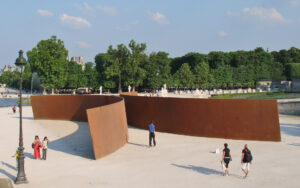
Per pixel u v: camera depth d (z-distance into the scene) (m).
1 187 11.45
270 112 20.69
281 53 121.81
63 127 29.62
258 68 102.00
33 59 65.94
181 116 23.64
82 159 16.17
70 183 11.92
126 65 76.88
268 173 12.93
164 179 12.24
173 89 100.44
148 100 26.02
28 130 27.50
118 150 18.30
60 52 66.69
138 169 13.83
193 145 19.42
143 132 24.70
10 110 48.62
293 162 14.68
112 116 18.08
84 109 34.62
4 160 16.14
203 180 12.06
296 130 25.30
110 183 11.81
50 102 36.19
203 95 59.72
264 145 19.19
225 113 21.86
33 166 14.80
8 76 189.00
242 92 76.56
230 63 109.50
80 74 90.06
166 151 17.75
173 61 111.69
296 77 91.75
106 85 82.56
